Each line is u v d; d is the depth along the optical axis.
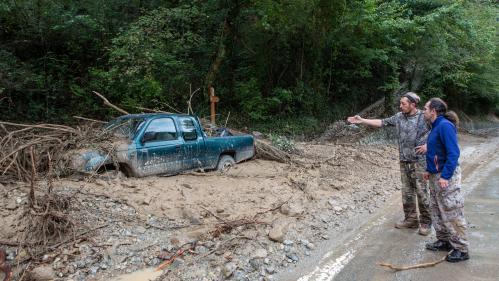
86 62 15.66
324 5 14.99
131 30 13.34
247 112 15.76
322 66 18.03
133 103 13.62
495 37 23.09
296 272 4.78
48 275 4.40
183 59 15.55
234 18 15.21
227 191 7.29
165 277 4.51
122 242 5.18
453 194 5.01
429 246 5.41
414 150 6.00
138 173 7.37
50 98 14.19
